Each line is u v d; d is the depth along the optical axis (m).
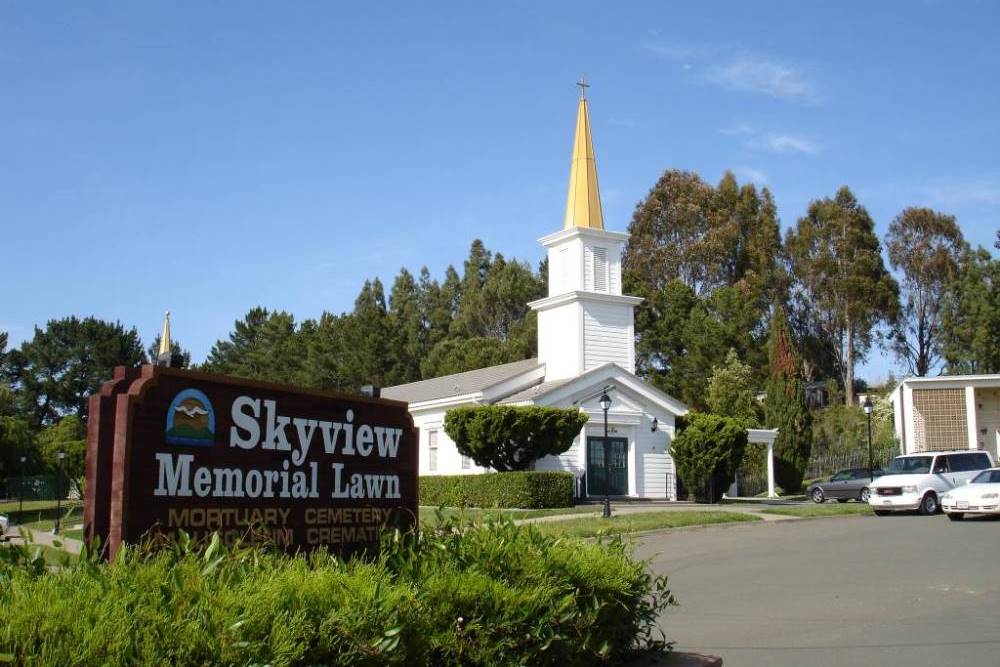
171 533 5.42
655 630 11.15
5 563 4.37
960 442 48.53
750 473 49.59
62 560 4.64
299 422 6.36
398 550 6.00
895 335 81.31
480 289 94.12
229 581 4.57
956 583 14.54
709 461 35.94
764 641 10.49
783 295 81.31
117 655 3.78
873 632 10.95
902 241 82.00
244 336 91.81
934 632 10.87
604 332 38.75
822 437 60.88
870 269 77.44
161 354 6.04
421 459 41.41
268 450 6.12
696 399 64.06
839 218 78.50
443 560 6.08
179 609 4.17
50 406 77.12
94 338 78.06
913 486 29.28
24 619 3.74
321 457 6.52
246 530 5.88
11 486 37.09
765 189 84.62
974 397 48.12
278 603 4.48
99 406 5.30
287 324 87.50
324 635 4.52
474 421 32.62
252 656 4.13
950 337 74.75
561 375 38.84
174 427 5.53
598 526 22.81
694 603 13.25
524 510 29.77
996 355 69.31
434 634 5.25
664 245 82.19
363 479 6.83
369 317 80.19
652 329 69.12
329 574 5.04
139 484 5.29
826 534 22.69
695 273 81.44
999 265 71.25
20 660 3.59
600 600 6.61
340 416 6.71
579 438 35.62
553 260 40.19
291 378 78.75
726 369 60.72
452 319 94.00
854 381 80.50
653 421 37.88
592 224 39.47
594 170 40.19
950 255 80.12
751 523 26.11
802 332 81.75
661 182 84.69
